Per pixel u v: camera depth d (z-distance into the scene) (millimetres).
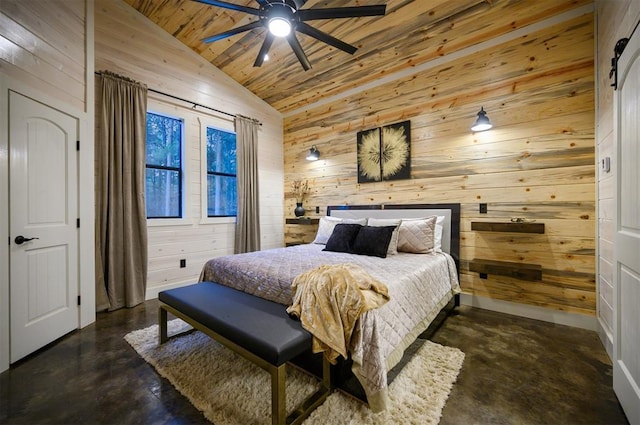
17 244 1924
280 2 2035
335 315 1484
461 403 1495
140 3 3105
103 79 2869
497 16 2623
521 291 2730
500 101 2828
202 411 1456
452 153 3127
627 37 1653
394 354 1597
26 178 1996
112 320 2648
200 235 3824
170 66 3494
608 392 1567
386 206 3660
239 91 4297
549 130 2576
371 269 2117
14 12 1919
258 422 1370
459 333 2346
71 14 2400
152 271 3354
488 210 2895
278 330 1461
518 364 1863
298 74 3916
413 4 2635
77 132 2439
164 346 2119
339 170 4195
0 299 1806
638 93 1307
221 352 2025
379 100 3750
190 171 3711
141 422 1391
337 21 2871
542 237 2623
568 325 2488
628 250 1394
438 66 3238
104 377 1750
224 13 3100
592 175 2385
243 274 2191
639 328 1276
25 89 1979
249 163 4352
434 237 2924
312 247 3396
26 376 1760
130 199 3029
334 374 1624
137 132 3094
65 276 2314
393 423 1340
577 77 2451
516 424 1350
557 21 2539
